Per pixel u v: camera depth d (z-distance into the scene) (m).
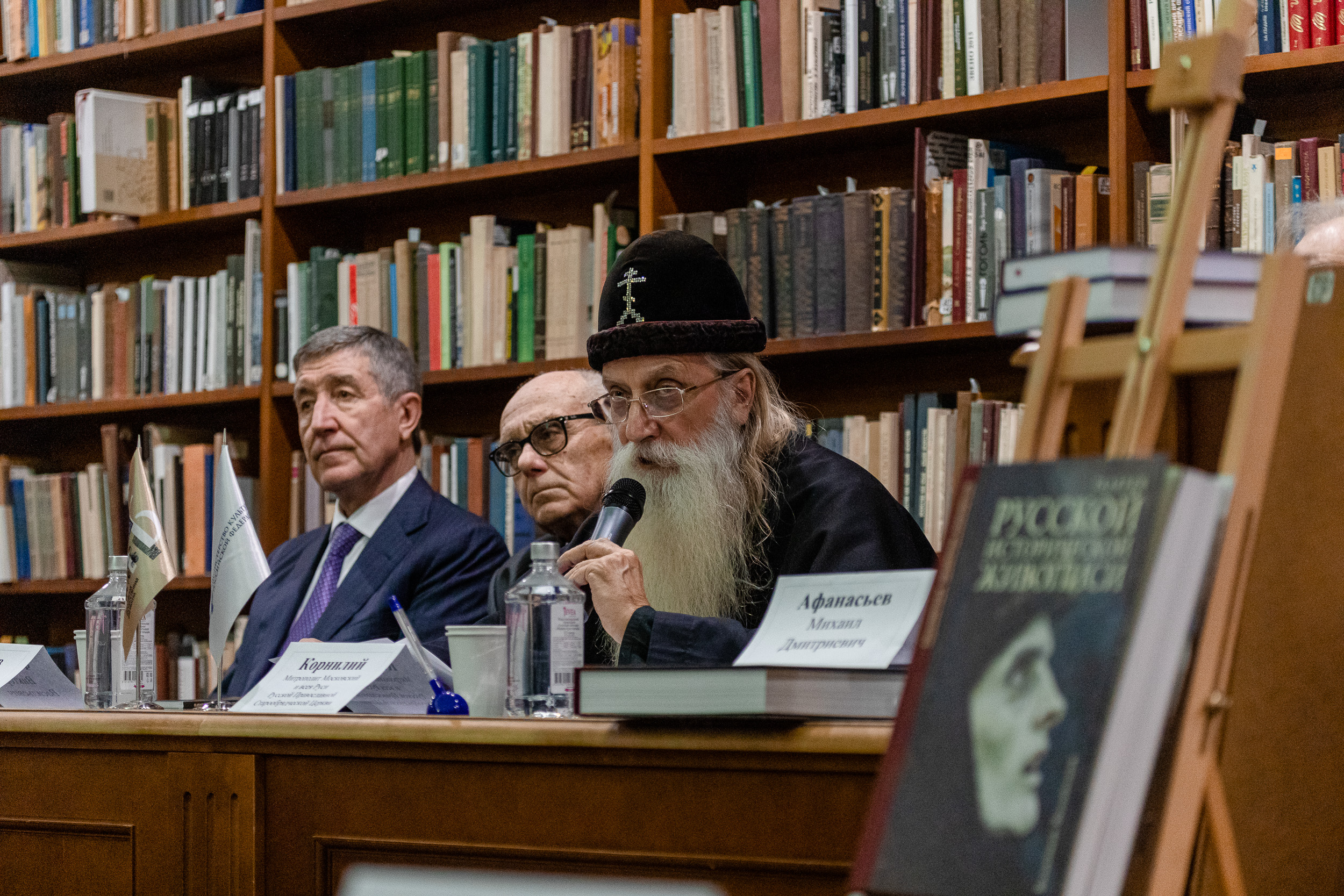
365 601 3.31
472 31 4.59
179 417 4.91
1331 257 2.02
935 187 3.37
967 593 1.16
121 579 2.51
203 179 4.63
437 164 4.18
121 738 1.94
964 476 1.22
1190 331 1.20
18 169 5.05
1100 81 3.20
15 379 4.94
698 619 2.01
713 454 2.44
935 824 1.08
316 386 3.59
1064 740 1.04
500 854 1.65
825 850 1.46
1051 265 1.25
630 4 4.34
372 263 4.25
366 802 1.76
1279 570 1.26
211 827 1.86
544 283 3.94
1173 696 1.12
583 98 3.94
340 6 4.46
